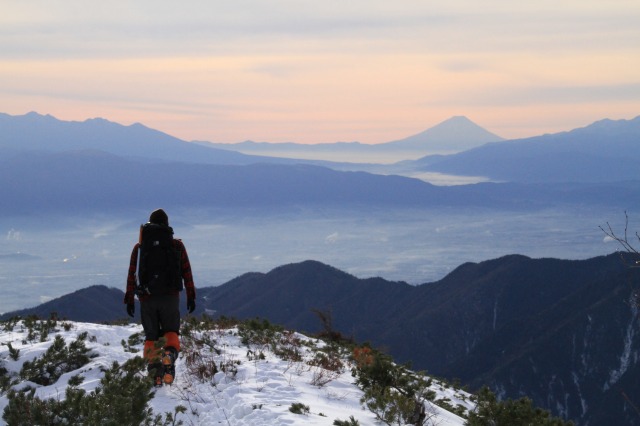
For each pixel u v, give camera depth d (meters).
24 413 6.84
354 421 7.61
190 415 8.20
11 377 9.90
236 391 8.86
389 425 8.15
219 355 11.06
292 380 9.61
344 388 9.95
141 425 7.10
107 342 12.24
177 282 9.36
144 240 9.41
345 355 13.62
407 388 9.99
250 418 7.82
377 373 10.03
